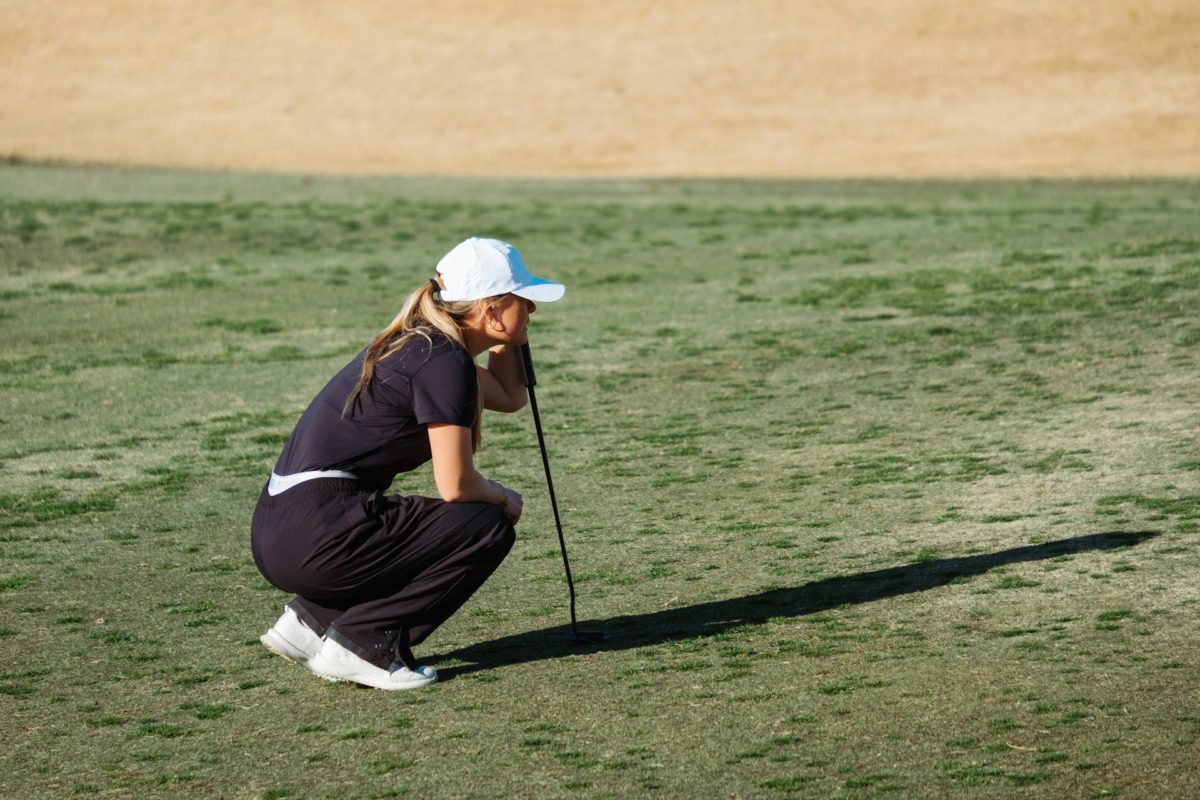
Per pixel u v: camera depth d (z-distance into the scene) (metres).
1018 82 129.38
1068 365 30.64
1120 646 14.27
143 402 32.66
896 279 44.47
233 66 144.75
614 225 63.44
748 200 75.06
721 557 19.05
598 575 18.58
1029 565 17.44
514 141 119.75
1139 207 63.56
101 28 154.25
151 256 55.56
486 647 15.87
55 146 115.19
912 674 13.89
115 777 12.52
